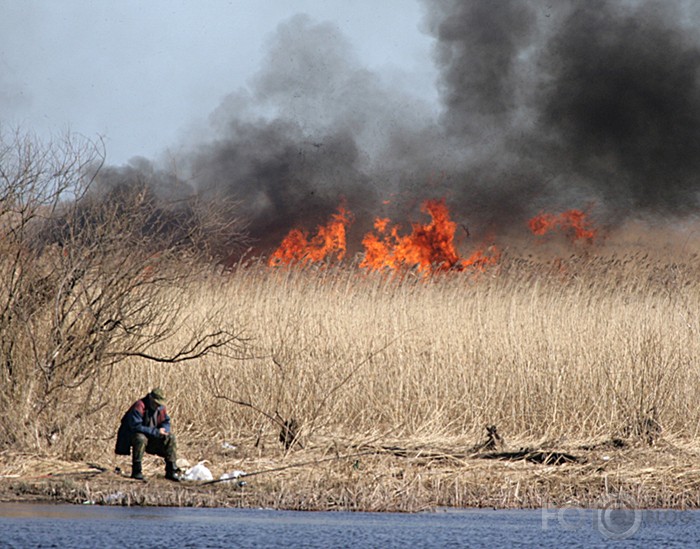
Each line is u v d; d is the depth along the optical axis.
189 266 52.31
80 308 50.06
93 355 49.50
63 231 50.16
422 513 35.59
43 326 49.22
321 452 50.69
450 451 51.34
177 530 30.52
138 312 51.53
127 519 32.69
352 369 62.00
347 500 37.41
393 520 33.66
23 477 41.94
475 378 63.06
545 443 55.78
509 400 62.34
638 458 49.59
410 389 62.31
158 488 40.28
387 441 54.84
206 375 59.75
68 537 28.94
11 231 49.66
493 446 53.16
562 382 62.19
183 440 55.12
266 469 45.62
